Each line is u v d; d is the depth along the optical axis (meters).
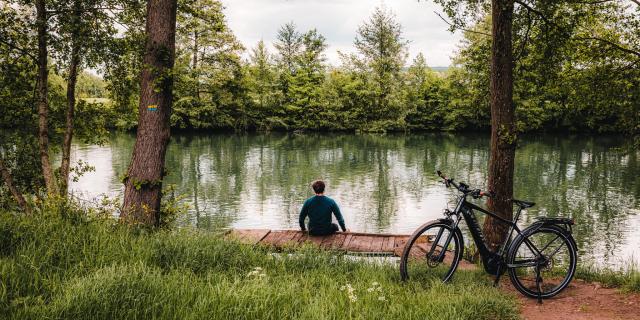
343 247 8.04
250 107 54.50
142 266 4.19
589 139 46.94
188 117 51.44
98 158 30.08
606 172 25.42
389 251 7.79
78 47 8.07
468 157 32.91
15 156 10.34
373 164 29.27
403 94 55.56
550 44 8.25
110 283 3.62
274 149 38.16
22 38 8.89
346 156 33.53
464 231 13.23
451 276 5.06
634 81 10.81
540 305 4.65
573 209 16.75
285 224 14.87
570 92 11.55
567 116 46.97
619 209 16.70
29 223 4.91
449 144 42.84
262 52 56.31
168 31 7.08
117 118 11.20
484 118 53.75
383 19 53.78
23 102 10.17
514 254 4.83
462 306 3.99
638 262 10.81
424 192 20.17
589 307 4.53
